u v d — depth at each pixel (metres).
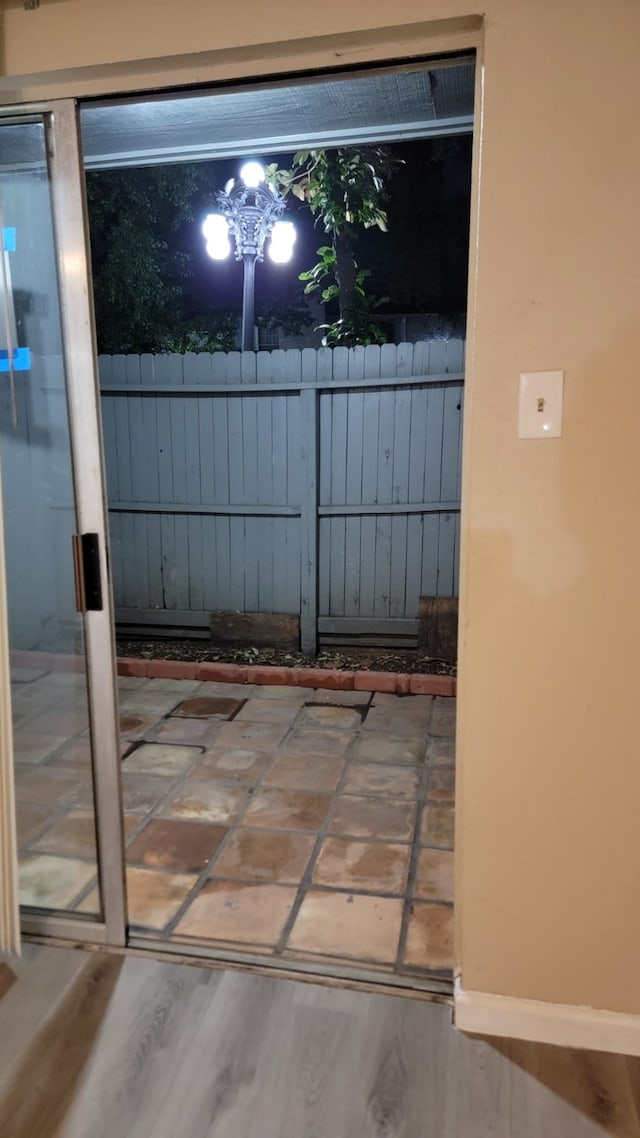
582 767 1.69
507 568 1.66
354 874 2.43
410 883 2.37
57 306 1.94
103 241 6.33
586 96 1.46
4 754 1.98
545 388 1.57
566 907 1.75
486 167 1.52
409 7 1.52
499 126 1.50
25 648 2.17
